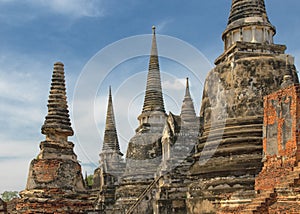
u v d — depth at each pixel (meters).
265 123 21.03
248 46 26.33
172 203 32.09
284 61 25.69
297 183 17.36
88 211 25.75
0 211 27.44
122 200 42.25
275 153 19.89
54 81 28.09
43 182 25.00
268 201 18.05
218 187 23.02
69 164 25.94
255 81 24.98
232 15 28.66
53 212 24.52
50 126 26.61
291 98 19.28
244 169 22.69
